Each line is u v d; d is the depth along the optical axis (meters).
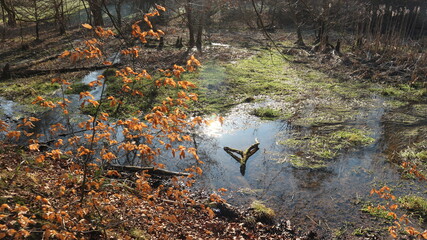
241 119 13.63
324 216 8.09
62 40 26.98
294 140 11.80
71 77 17.91
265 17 35.34
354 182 9.39
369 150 11.14
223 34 30.69
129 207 6.50
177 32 30.67
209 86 17.11
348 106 14.90
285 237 7.45
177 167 9.98
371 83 17.69
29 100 14.88
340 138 11.94
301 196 8.82
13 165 7.44
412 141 11.74
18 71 18.44
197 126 12.77
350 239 7.35
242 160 10.31
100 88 16.27
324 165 10.24
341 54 22.33
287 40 28.41
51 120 12.93
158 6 4.55
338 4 21.44
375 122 13.30
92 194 5.86
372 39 24.52
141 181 5.33
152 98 15.10
